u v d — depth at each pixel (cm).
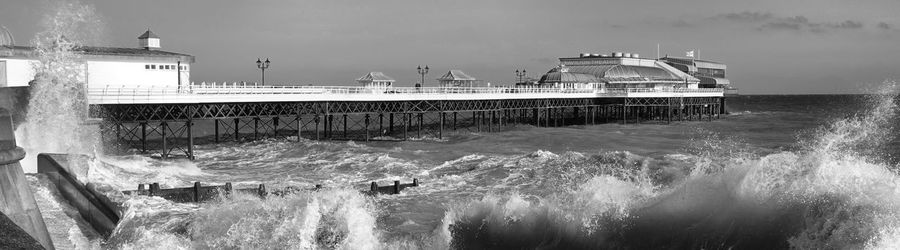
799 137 5844
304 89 5000
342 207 1789
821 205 1246
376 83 7006
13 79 3941
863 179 1282
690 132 6850
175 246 1705
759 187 1349
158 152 4678
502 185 2772
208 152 4719
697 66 11488
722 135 6372
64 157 2212
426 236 1738
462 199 2397
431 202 2333
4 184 1352
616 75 9162
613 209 1505
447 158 3959
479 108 6581
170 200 2336
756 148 4797
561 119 8125
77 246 1738
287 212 1772
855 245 1150
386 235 1772
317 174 3362
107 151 4106
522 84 9269
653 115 9181
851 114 9525
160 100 4147
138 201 2205
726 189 1410
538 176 2975
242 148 4881
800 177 1335
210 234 1769
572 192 1661
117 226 1941
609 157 3394
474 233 1667
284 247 1650
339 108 5391
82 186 2028
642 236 1435
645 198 1532
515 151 4497
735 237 1327
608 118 9106
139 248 1697
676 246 1389
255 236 1706
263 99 4712
